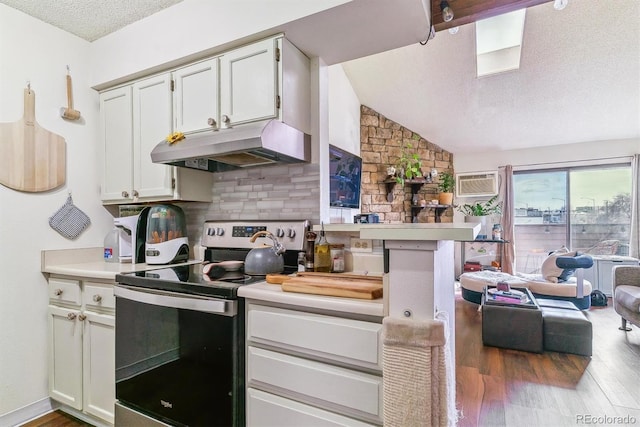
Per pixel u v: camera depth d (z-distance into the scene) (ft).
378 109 15.74
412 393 2.97
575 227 16.76
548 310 9.90
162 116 6.35
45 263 6.36
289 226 5.87
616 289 10.94
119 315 5.24
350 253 5.37
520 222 17.90
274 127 5.09
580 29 9.95
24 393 6.00
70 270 5.85
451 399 3.12
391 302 3.21
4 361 5.82
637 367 8.11
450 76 12.99
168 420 4.60
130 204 7.56
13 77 6.07
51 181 6.54
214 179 7.20
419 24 5.07
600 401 6.55
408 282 3.15
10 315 5.92
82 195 7.06
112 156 7.09
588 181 16.51
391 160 16.25
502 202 17.85
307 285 3.86
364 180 15.48
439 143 17.80
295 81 5.61
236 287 4.19
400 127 16.58
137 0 5.85
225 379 4.12
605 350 9.20
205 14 5.63
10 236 5.98
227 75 5.61
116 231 6.82
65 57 6.81
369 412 3.35
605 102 13.12
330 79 11.42
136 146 6.73
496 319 9.51
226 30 5.42
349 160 12.12
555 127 15.30
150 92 6.51
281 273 5.19
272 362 3.92
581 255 12.92
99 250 7.31
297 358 3.81
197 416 4.32
